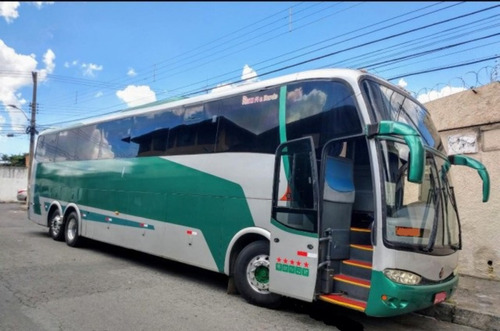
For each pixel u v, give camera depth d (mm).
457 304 6266
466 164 6203
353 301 5055
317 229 5277
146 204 8438
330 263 5375
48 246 11133
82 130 11406
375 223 4949
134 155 9070
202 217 7070
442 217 5652
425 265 5012
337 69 5770
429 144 6047
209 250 6883
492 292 7078
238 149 6656
